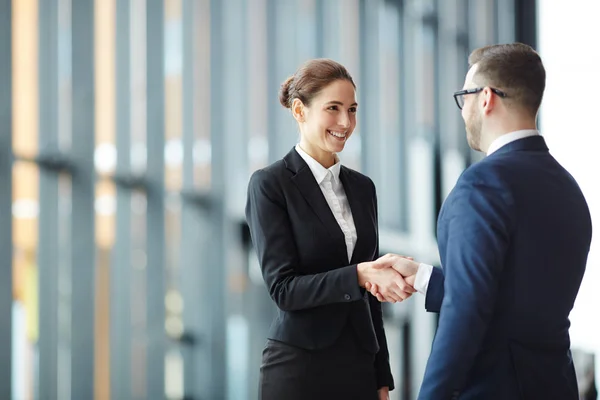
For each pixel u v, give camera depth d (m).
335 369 2.68
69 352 5.61
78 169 5.58
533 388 2.36
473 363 2.37
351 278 2.55
